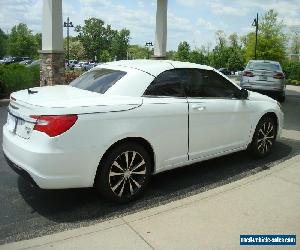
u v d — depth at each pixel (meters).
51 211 4.36
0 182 5.20
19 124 4.32
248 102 5.95
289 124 9.69
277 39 44.34
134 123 4.43
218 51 78.62
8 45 92.19
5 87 13.44
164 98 4.82
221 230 3.79
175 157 4.97
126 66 5.01
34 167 3.96
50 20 13.31
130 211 4.39
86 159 4.09
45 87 5.13
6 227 3.96
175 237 3.65
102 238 3.63
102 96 4.43
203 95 5.31
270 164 6.19
